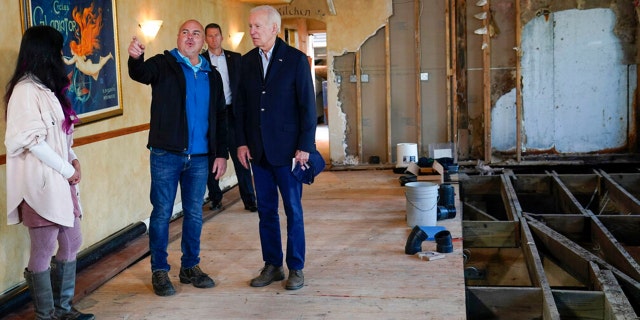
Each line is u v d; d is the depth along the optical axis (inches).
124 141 204.1
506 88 343.3
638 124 338.3
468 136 348.2
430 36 344.2
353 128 356.5
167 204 151.8
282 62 145.8
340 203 251.0
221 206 243.3
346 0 346.3
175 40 242.7
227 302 148.7
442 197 225.0
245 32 326.6
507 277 238.7
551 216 237.5
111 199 195.2
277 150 146.7
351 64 351.3
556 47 339.3
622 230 234.5
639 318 143.9
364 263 174.2
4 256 145.8
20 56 123.3
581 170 340.5
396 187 279.9
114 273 170.4
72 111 129.3
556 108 343.0
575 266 193.3
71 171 125.6
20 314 142.7
